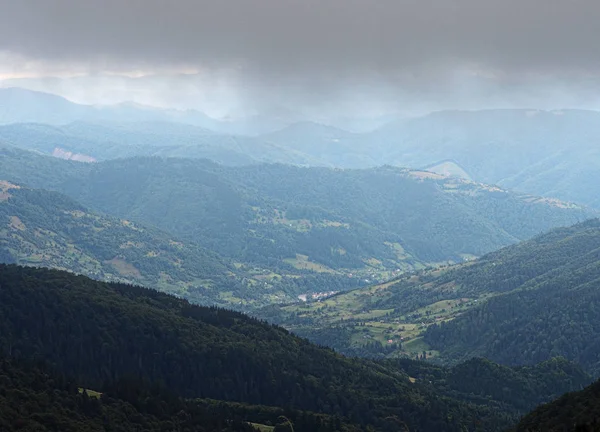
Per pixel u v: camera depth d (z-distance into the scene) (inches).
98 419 6663.4
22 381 6815.9
